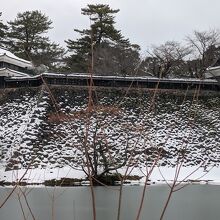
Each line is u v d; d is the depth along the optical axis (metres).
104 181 30.20
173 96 50.09
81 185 31.75
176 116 47.16
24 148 39.75
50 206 21.25
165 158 40.31
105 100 48.06
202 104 50.44
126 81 50.41
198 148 42.81
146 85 50.78
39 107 46.12
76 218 18.34
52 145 39.62
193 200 24.16
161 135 43.75
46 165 37.19
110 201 23.39
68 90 48.97
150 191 28.08
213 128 46.06
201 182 34.44
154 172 37.34
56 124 42.34
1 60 59.69
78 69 48.78
